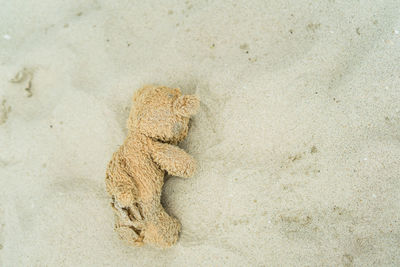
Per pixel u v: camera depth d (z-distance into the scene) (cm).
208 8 112
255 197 104
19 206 109
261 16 110
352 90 106
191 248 104
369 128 105
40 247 107
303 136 105
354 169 104
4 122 113
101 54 113
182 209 105
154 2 114
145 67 111
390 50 107
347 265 102
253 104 107
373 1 108
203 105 108
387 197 103
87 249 106
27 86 113
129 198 96
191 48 111
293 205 104
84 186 108
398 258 102
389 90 105
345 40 108
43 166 110
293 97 106
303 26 109
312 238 103
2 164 111
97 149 109
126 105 110
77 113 111
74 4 117
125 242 102
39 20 117
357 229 103
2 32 117
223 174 105
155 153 100
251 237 104
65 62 113
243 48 109
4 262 108
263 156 105
